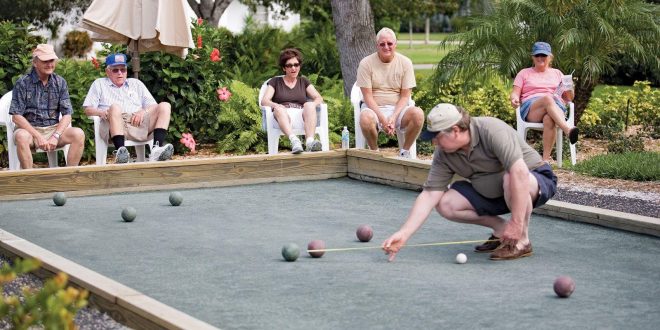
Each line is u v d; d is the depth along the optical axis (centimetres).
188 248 649
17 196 867
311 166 985
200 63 1245
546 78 1088
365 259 611
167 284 550
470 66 1292
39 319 381
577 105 1307
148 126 999
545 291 527
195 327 437
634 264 596
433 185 602
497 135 578
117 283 517
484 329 456
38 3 1998
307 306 500
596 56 1252
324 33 2009
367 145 1061
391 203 836
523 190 576
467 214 610
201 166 936
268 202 843
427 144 1234
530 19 1277
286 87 1049
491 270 579
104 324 490
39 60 941
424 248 644
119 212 795
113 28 1109
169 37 1106
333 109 1336
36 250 600
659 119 1466
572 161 1077
